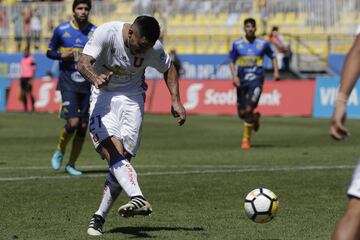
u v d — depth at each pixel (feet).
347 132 50.55
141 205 74.59
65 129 135.03
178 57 349.20
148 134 226.79
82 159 163.22
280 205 101.14
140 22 79.25
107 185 81.61
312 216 93.15
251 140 208.95
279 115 300.81
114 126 81.92
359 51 51.57
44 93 341.82
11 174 134.10
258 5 365.61
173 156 166.30
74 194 110.73
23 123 269.03
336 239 51.67
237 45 191.52
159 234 81.97
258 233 82.79
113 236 80.89
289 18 354.74
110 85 83.66
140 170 139.33
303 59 345.10
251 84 189.16
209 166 146.00
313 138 212.84
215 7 375.25
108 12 382.63
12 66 383.04
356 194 52.01
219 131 236.63
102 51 81.46
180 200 105.60
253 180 125.49
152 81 327.26
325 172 136.15
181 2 380.17
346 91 51.16
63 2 386.93
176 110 84.33
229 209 98.32
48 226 86.74
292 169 140.46
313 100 295.48
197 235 81.51
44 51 386.11
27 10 390.01
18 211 96.63
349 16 341.41
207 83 315.99
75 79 134.51
